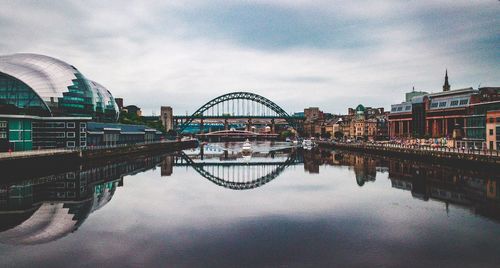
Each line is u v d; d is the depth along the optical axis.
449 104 137.00
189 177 63.44
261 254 24.31
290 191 47.91
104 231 29.17
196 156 126.94
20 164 57.31
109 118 149.12
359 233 28.67
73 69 113.25
